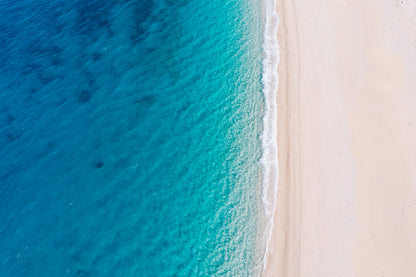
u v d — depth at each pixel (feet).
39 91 101.65
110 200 83.56
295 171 84.48
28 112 97.45
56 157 89.81
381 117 89.92
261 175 85.15
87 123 95.71
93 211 81.92
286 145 89.10
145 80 104.94
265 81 102.17
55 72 106.11
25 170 87.76
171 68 107.96
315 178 82.48
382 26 108.58
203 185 85.35
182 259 75.51
